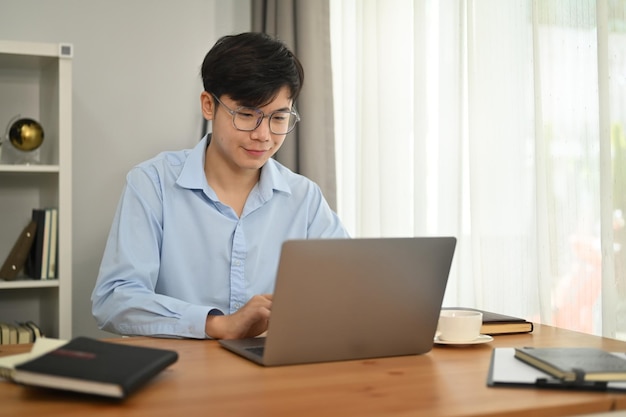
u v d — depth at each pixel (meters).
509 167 2.58
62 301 2.84
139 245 1.82
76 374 1.07
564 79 2.39
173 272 1.90
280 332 1.30
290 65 1.74
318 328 1.33
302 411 1.03
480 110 2.65
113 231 1.84
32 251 2.92
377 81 3.11
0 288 3.03
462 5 2.72
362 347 1.38
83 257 3.28
